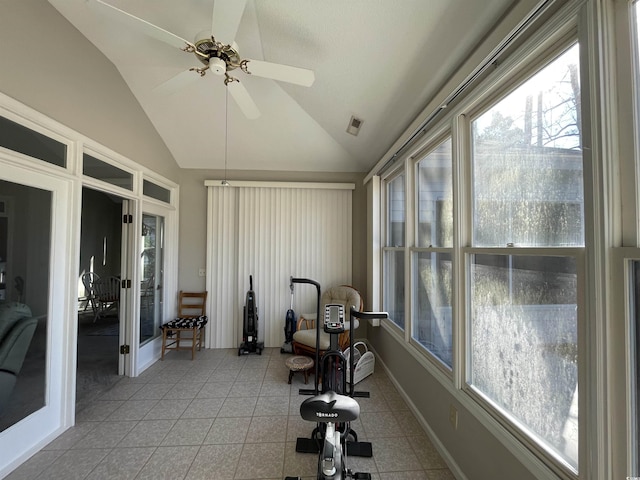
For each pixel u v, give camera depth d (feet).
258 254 13.03
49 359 6.52
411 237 8.43
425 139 7.10
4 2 5.28
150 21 7.11
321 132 11.62
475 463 4.96
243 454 6.12
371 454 6.01
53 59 6.38
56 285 6.68
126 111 9.24
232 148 12.33
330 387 6.85
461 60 5.20
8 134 5.50
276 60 7.95
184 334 12.75
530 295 4.04
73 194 7.03
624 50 2.86
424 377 7.11
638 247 2.69
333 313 6.83
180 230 13.07
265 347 12.80
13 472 5.57
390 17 5.22
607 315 2.89
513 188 4.44
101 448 6.27
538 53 3.88
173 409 7.83
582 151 3.14
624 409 2.76
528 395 4.03
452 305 5.77
